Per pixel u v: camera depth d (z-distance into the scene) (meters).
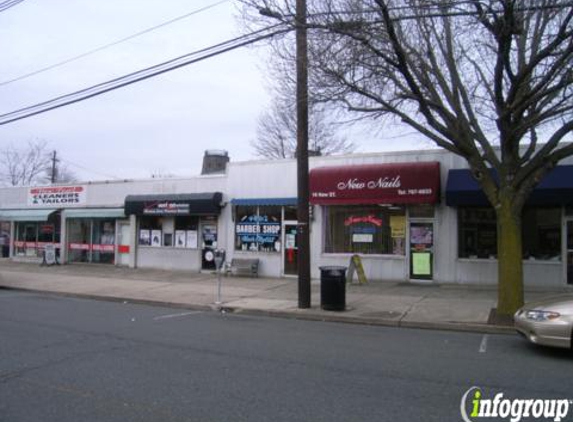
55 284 18.56
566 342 7.92
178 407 5.60
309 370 7.22
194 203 20.80
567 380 6.82
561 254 15.59
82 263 25.41
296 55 12.44
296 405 5.69
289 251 19.66
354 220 18.42
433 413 5.48
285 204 19.45
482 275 16.50
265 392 6.16
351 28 10.78
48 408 5.57
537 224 15.94
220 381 6.62
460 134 11.73
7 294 16.86
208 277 19.94
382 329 10.89
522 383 6.66
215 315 12.72
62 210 25.95
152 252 22.88
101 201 24.50
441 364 7.65
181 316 12.41
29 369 7.18
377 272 17.86
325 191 17.80
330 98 12.02
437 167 16.53
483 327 10.52
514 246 11.16
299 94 12.57
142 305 14.45
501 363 7.73
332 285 12.60
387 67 11.57
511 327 10.31
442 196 16.95
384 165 17.19
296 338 9.67
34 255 27.39
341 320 11.85
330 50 11.73
